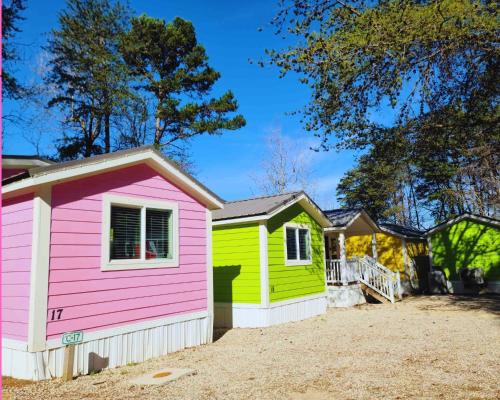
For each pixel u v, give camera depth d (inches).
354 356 281.0
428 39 363.6
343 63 371.6
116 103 839.7
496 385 203.5
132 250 296.8
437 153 495.8
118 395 203.9
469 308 536.4
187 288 336.8
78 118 896.3
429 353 281.9
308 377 230.8
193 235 352.5
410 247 891.4
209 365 269.1
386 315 504.7
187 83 924.6
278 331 412.5
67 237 251.0
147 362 281.0
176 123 924.0
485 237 768.9
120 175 292.4
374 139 460.4
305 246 553.0
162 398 198.7
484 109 443.8
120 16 882.8
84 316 253.3
